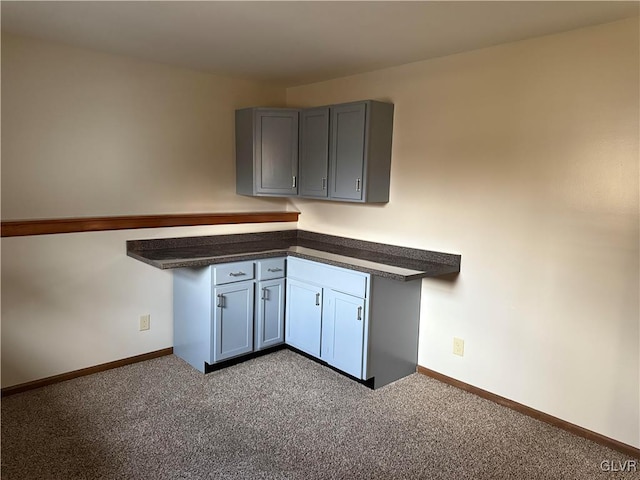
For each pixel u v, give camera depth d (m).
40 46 2.87
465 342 3.11
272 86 4.12
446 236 3.14
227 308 3.31
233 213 3.90
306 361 3.58
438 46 2.82
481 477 2.26
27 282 2.93
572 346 2.62
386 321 3.13
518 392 2.88
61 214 3.07
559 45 2.53
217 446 2.46
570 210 2.56
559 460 2.41
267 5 2.20
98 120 3.16
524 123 2.70
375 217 3.60
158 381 3.18
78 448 2.40
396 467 2.32
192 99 3.61
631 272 2.39
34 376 3.02
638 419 2.44
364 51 2.96
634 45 2.28
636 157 2.32
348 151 3.37
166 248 3.51
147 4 2.22
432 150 3.17
